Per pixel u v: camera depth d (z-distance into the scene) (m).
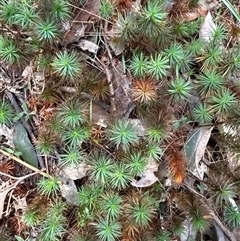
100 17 0.28
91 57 0.29
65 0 0.27
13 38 0.27
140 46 0.27
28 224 0.27
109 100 0.28
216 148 0.29
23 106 0.28
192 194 0.28
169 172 0.27
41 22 0.25
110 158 0.26
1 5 0.27
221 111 0.26
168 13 0.28
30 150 0.28
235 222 0.28
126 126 0.26
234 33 0.29
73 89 0.27
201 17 0.29
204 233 0.29
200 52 0.28
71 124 0.25
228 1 0.31
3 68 0.29
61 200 0.28
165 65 0.26
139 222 0.25
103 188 0.26
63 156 0.26
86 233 0.26
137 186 0.27
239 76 0.28
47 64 0.27
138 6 0.28
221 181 0.27
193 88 0.27
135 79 0.27
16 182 0.28
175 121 0.27
